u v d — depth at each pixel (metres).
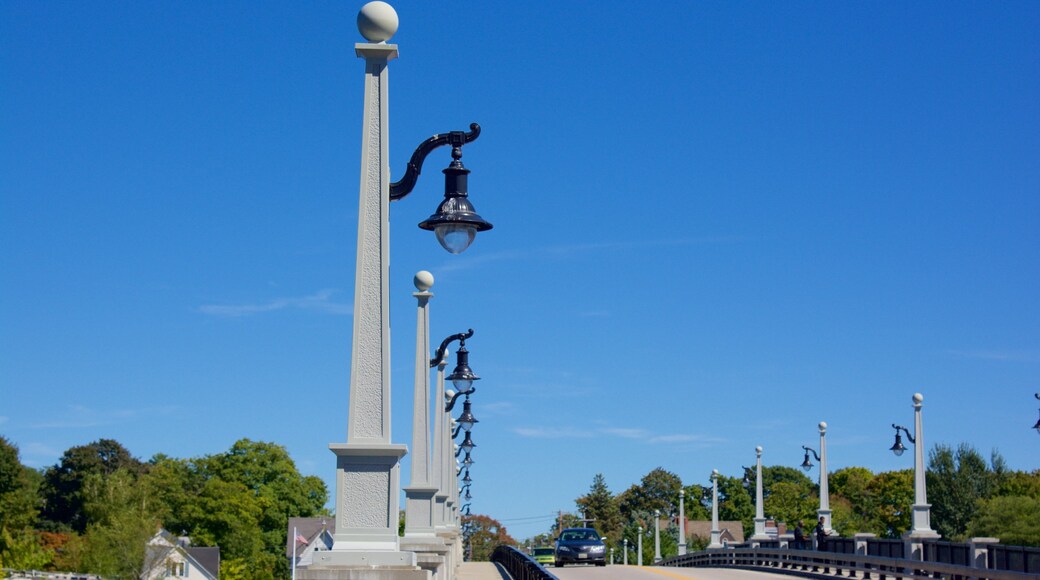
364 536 8.47
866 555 36.09
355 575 8.38
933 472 78.62
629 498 154.75
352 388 8.59
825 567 39.59
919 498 34.41
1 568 63.66
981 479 77.38
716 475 58.06
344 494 8.52
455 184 9.73
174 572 71.25
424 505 18.64
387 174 8.87
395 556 8.41
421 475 18.69
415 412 18.88
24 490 78.12
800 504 130.12
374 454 8.53
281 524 95.62
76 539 70.69
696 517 150.50
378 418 8.56
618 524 151.62
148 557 66.94
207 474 96.75
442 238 9.66
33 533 76.81
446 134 9.32
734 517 147.50
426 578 8.39
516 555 29.69
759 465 52.03
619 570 45.72
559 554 50.72
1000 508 69.75
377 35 9.02
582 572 43.72
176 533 89.62
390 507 8.50
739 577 39.62
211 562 83.19
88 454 96.75
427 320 18.95
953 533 76.06
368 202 8.81
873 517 112.88
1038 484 76.12
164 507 83.88
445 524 26.81
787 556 44.16
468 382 19.31
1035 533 66.56
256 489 96.31
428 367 18.91
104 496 76.44
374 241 8.76
